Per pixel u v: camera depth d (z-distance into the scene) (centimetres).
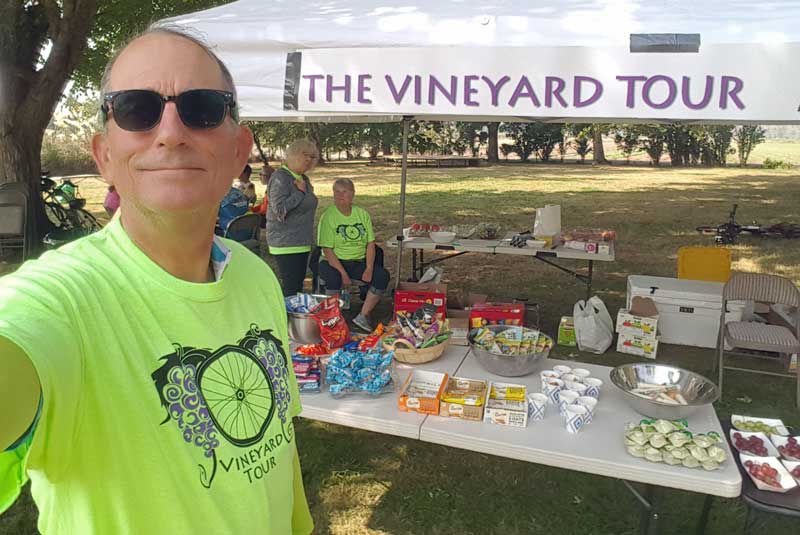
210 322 87
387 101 238
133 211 83
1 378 58
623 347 455
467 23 232
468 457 324
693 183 1831
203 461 81
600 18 225
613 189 1669
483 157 3109
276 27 251
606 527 266
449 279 689
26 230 789
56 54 808
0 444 59
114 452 73
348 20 244
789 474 194
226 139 86
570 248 498
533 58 221
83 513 73
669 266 755
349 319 527
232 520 84
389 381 239
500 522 271
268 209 474
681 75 209
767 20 207
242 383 90
